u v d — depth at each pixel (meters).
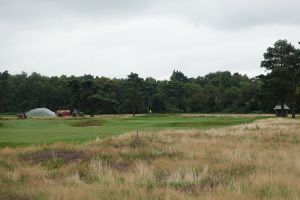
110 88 138.38
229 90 141.50
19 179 14.55
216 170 15.56
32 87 155.62
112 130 41.28
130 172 15.52
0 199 11.09
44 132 37.81
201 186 12.76
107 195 11.24
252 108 131.62
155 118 76.31
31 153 20.77
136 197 11.02
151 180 13.45
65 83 150.12
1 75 177.75
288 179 12.75
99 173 15.05
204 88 151.12
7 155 20.23
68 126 53.69
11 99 154.50
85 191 11.61
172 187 12.54
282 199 10.39
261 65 88.38
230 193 11.14
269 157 18.77
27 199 11.13
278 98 86.69
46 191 11.77
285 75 85.19
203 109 143.88
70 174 15.48
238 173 14.91
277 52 86.69
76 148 21.98
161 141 25.70
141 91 134.12
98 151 21.00
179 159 19.02
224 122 54.41
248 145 23.81
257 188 11.76
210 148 22.28
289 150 21.56
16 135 33.31
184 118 75.12
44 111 114.12
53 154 19.91
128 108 132.38
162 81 159.75
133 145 23.72
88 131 39.38
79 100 128.38
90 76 155.00
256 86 134.25
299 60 86.06
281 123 48.91
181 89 148.62
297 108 116.00
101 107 127.31
